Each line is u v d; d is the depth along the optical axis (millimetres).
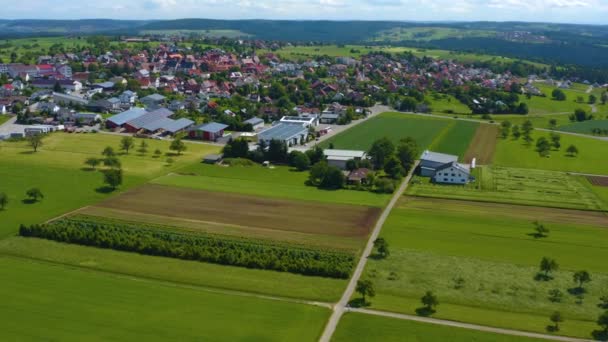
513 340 76375
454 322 81000
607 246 111062
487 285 93188
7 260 99375
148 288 89938
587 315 84062
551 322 81688
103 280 92562
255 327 78500
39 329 76812
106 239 106688
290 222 122000
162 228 116312
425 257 104188
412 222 123438
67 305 83500
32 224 116500
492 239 114062
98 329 77062
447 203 137625
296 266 97625
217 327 78188
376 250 107375
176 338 75188
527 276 96812
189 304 84875
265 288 90938
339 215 127125
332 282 93688
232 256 100562
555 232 118438
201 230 115688
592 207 135125
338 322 80562
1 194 126438
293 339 75750
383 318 81688
